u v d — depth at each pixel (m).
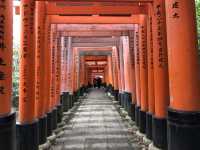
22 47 8.80
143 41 11.91
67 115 19.02
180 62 6.22
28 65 8.80
